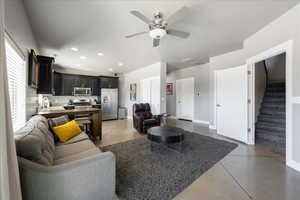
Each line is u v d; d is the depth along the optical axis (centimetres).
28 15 223
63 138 228
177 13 197
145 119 451
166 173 206
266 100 441
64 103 634
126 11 215
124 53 425
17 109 186
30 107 243
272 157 261
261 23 257
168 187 175
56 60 502
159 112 533
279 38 238
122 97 789
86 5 202
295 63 212
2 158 77
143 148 306
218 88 416
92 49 388
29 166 105
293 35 214
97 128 364
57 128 231
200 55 443
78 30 277
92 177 122
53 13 220
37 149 126
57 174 108
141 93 645
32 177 105
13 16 155
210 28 273
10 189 85
